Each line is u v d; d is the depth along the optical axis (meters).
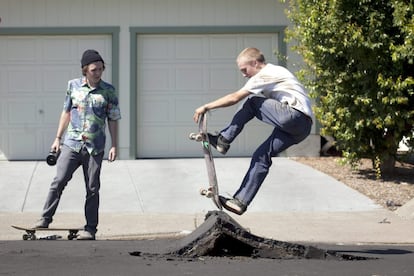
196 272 6.33
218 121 15.61
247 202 7.25
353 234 9.61
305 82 13.45
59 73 15.43
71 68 15.45
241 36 15.66
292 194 12.18
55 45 15.44
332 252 7.33
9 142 15.38
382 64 12.27
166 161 15.06
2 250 7.52
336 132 13.16
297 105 7.08
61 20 15.36
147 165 14.57
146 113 15.58
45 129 15.44
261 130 15.62
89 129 8.66
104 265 6.64
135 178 13.33
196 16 15.54
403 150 15.48
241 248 7.27
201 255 7.09
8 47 15.38
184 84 15.61
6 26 15.27
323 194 12.18
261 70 7.23
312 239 9.32
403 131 12.86
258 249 7.09
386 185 12.73
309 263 6.84
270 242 7.12
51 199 8.73
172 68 15.59
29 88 15.40
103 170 14.01
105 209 11.31
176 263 6.74
